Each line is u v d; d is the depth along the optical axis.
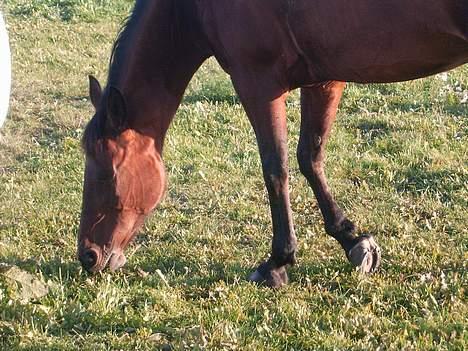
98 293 4.59
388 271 4.79
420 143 6.28
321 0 4.25
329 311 4.44
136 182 4.74
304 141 4.87
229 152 6.38
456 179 5.71
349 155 6.18
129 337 4.29
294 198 5.68
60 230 5.38
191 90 7.60
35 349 4.22
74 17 10.62
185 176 6.04
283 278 4.72
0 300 4.54
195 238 5.24
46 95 7.68
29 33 9.80
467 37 4.02
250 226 5.34
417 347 4.14
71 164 6.27
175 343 4.23
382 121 6.69
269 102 4.57
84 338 4.29
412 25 4.10
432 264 4.79
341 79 4.46
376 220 5.33
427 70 4.26
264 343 4.21
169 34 4.73
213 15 4.57
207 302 4.56
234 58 4.57
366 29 4.19
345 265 4.83
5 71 4.65
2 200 5.80
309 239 5.16
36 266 4.93
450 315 4.33
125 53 4.76
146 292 4.63
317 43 4.34
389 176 5.86
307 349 4.20
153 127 4.79
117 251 4.78
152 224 5.44
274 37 4.44
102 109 4.66
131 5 11.23
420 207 5.47
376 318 4.34
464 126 6.54
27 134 6.91
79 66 8.45
